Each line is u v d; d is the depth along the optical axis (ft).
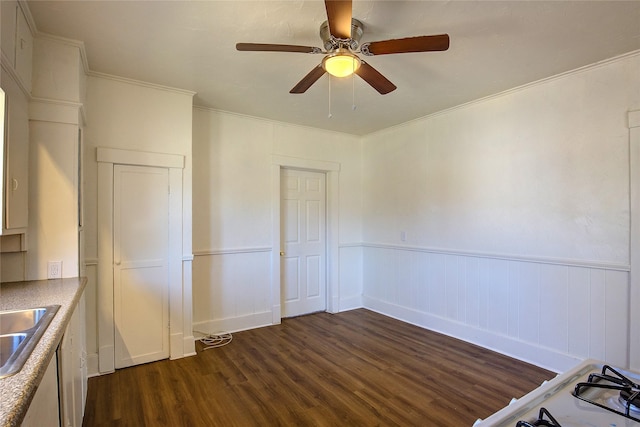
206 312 12.19
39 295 5.93
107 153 9.34
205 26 7.04
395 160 14.44
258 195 13.34
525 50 8.00
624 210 8.34
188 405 7.85
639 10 6.45
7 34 5.66
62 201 7.29
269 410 7.67
